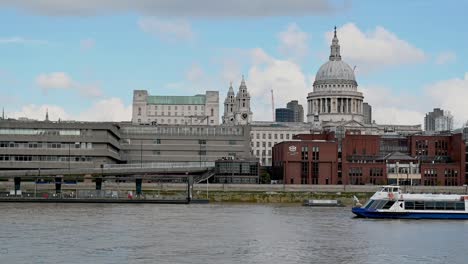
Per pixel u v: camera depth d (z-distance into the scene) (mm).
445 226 145625
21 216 160375
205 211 184125
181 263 94688
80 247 108062
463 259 100750
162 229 133625
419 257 102250
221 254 102812
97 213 171375
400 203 163375
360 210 165125
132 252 103688
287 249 108562
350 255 103375
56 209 185750
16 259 96938
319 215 174375
